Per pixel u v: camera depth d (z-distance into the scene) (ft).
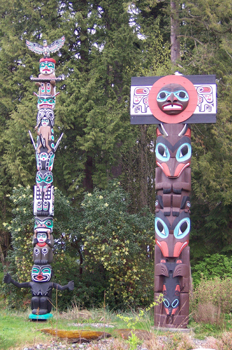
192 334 27.58
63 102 48.39
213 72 45.91
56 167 48.96
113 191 43.68
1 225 49.34
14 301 42.52
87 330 26.48
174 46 48.11
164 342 23.34
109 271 45.01
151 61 52.75
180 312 29.27
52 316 32.32
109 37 51.83
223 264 44.14
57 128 47.26
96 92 48.93
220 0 43.45
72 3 52.95
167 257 30.17
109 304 43.14
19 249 41.88
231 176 44.75
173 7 46.88
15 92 51.72
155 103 32.53
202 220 54.03
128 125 49.44
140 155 53.98
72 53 50.90
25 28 51.49
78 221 44.14
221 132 44.47
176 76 32.73
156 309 29.76
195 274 43.65
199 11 44.32
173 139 31.65
